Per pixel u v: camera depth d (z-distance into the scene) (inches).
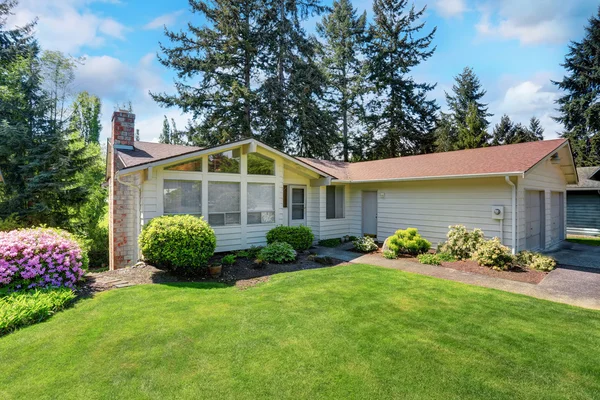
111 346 152.8
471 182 390.9
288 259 345.7
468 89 1240.8
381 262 356.2
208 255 295.3
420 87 1065.5
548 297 231.1
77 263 250.1
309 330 172.1
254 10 768.9
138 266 313.7
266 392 119.6
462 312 199.2
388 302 216.8
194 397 116.7
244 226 399.9
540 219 438.3
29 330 169.2
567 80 1051.3
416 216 450.6
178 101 770.2
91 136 1031.6
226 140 752.3
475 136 948.6
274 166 427.2
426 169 448.1
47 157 508.1
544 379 128.6
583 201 620.1
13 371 132.3
